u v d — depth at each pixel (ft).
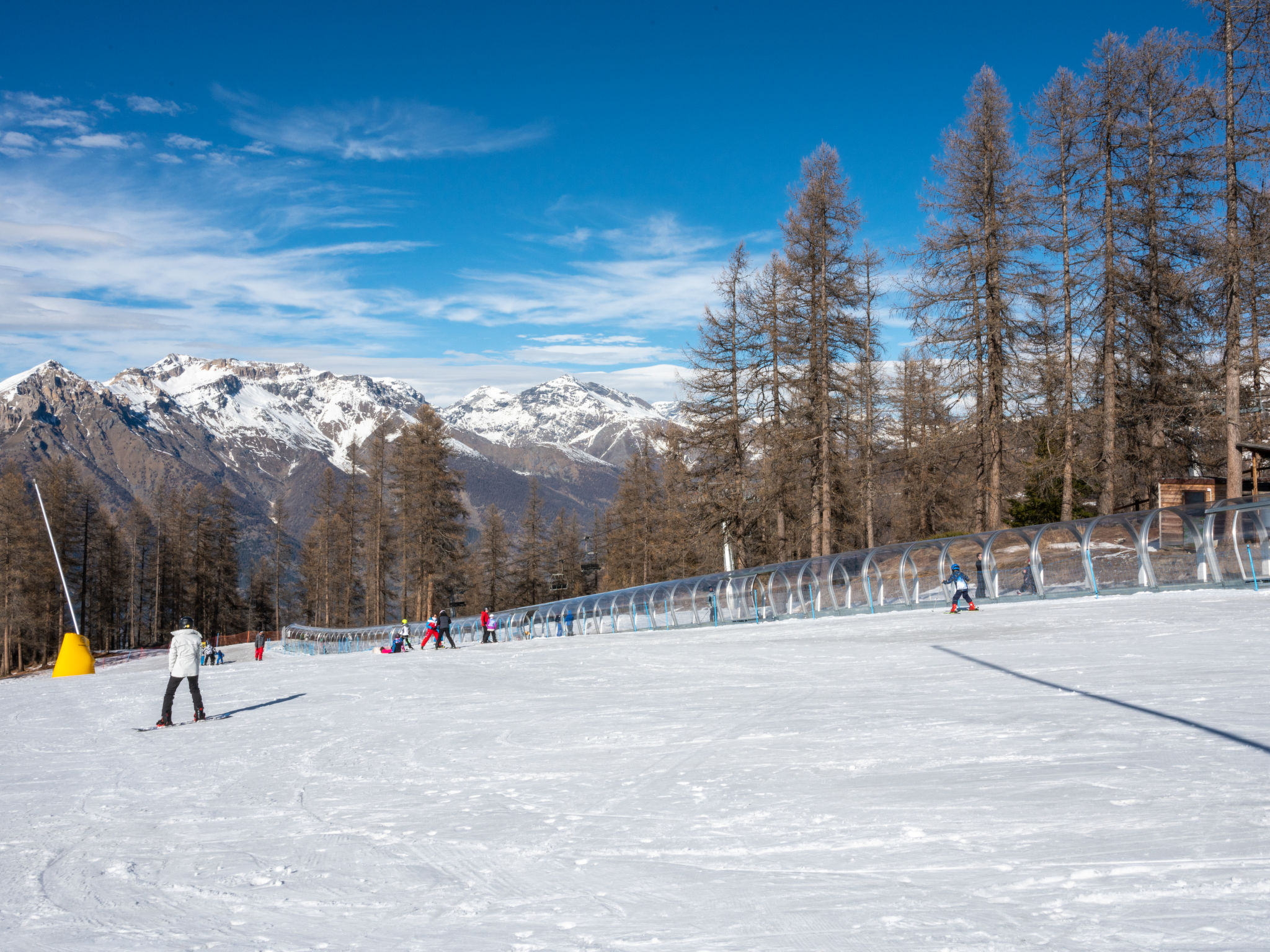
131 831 22.63
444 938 13.66
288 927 14.70
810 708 34.63
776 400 138.00
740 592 112.47
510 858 17.89
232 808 24.57
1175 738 23.76
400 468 232.32
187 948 13.92
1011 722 27.89
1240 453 88.17
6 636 230.07
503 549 305.94
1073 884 13.96
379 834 20.63
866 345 128.06
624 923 13.79
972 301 107.65
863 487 138.31
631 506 240.94
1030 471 108.78
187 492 340.39
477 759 29.55
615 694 44.70
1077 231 105.81
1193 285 91.04
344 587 317.63
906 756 24.36
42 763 35.17
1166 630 50.65
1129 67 104.32
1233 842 15.29
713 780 23.57
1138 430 106.63
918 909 13.44
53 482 271.08
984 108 110.93
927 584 92.48
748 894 14.69
